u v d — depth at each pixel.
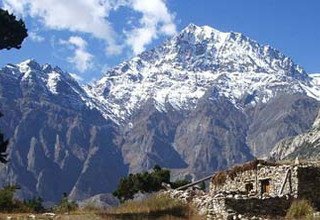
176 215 52.56
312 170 57.50
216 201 52.59
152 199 59.72
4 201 60.59
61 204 66.69
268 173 59.62
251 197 53.25
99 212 55.03
